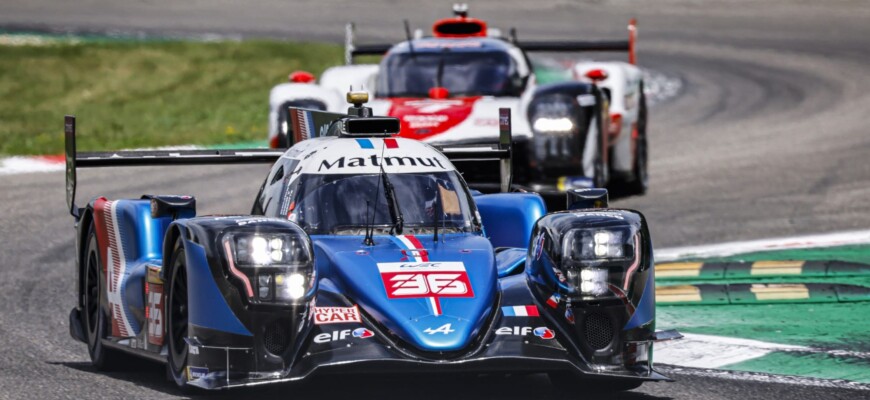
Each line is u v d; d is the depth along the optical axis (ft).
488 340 71.77
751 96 327.67
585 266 73.87
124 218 86.74
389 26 495.00
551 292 74.38
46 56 386.11
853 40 443.73
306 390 77.66
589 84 160.35
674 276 125.90
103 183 199.00
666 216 167.94
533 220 90.68
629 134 182.60
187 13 540.93
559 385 80.12
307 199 82.99
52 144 242.58
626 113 180.75
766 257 136.67
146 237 85.35
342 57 399.24
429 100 164.35
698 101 322.14
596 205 86.74
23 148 234.79
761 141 250.98
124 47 409.90
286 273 69.97
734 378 84.64
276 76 360.69
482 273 75.72
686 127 278.05
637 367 75.25
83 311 95.09
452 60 170.60
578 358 73.51
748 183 197.88
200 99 320.09
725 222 161.79
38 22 496.23
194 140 253.03
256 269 69.67
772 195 184.55
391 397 76.38
